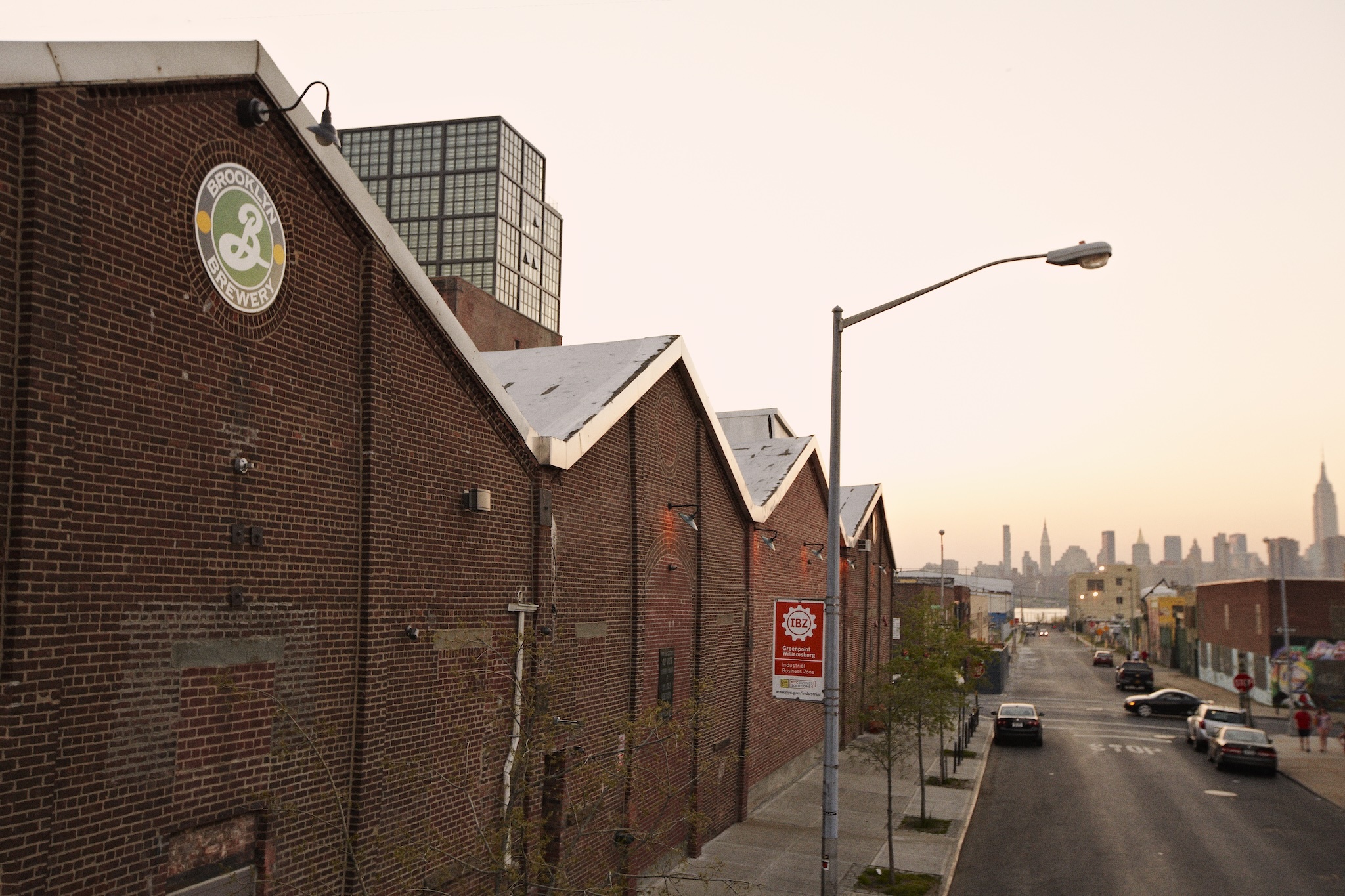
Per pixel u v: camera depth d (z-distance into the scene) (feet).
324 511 33.81
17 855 23.03
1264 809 85.66
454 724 40.63
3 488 23.26
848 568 128.88
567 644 51.31
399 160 563.89
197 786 28.40
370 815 35.01
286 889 31.37
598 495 56.18
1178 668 284.00
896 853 69.46
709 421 72.90
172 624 27.71
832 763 44.60
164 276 27.76
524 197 579.89
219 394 29.55
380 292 36.55
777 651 48.75
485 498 42.32
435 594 39.96
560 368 66.59
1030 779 101.96
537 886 31.40
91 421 25.35
